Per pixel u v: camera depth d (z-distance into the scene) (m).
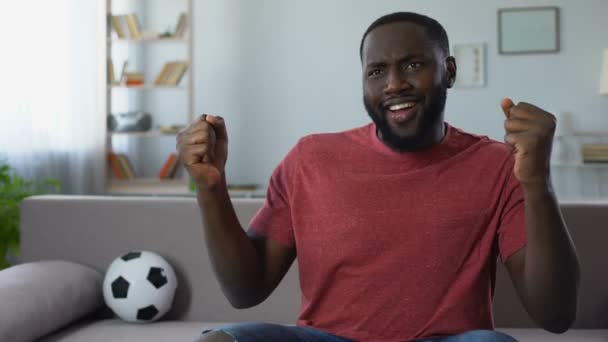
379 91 1.14
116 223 1.96
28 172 4.05
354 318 1.13
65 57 4.38
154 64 5.04
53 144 4.33
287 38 5.03
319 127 5.04
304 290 1.20
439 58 1.15
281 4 5.01
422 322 1.10
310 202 1.21
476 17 4.91
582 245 1.80
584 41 4.85
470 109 4.95
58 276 1.78
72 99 4.46
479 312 1.12
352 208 1.16
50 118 4.28
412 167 1.17
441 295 1.11
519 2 4.89
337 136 1.26
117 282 1.82
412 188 1.15
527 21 4.88
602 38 4.83
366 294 1.13
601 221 1.79
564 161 4.85
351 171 1.20
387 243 1.13
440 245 1.12
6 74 3.94
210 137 1.06
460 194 1.14
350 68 5.00
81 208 1.97
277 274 1.23
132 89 5.01
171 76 4.56
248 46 5.05
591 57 4.85
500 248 1.12
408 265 1.12
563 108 4.89
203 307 1.92
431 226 1.12
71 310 1.74
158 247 1.95
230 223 1.13
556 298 0.98
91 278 1.88
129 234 1.96
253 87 5.07
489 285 1.15
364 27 4.98
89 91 4.52
